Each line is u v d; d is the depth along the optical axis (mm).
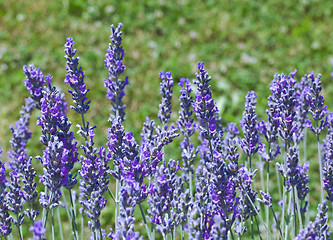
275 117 1134
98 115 1959
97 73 2268
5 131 1917
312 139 1713
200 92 1095
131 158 1063
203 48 2531
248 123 1129
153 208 1063
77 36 2578
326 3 2980
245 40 2645
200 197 1075
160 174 1060
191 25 2773
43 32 2631
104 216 1464
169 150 1705
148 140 1133
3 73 2309
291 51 2531
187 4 2963
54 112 1085
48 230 1396
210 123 1138
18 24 2701
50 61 2377
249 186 1122
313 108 1139
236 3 3008
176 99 1911
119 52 1152
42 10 2830
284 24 2801
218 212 1076
